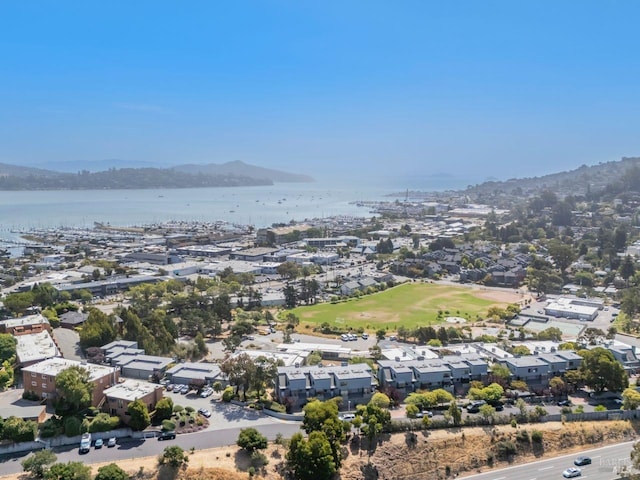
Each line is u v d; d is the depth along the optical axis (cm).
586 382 15562
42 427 12669
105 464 11506
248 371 14850
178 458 11488
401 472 12181
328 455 11494
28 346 17662
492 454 12781
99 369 15062
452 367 15925
